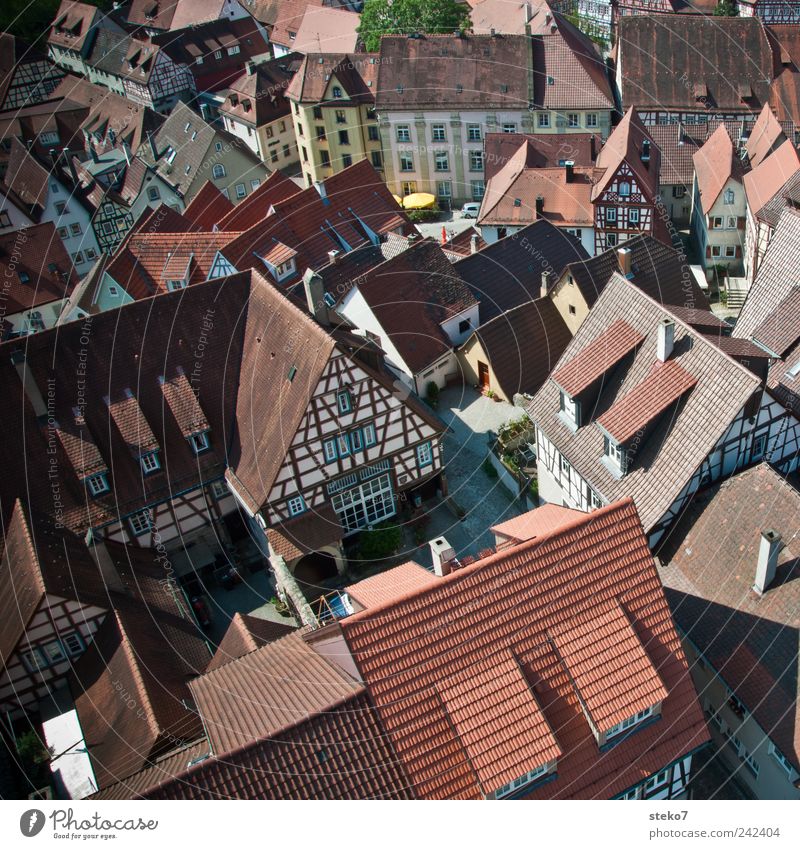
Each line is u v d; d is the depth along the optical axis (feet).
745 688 102.63
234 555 151.94
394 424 144.36
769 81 263.70
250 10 382.63
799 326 134.72
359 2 366.84
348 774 84.94
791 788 99.25
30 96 361.30
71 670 124.47
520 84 257.14
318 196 205.57
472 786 86.99
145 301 146.92
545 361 174.91
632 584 94.43
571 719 90.99
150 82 336.70
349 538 151.64
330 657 94.02
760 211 197.67
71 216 262.26
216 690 99.04
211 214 225.15
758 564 105.29
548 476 143.54
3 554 132.05
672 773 96.27
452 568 102.17
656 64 270.26
